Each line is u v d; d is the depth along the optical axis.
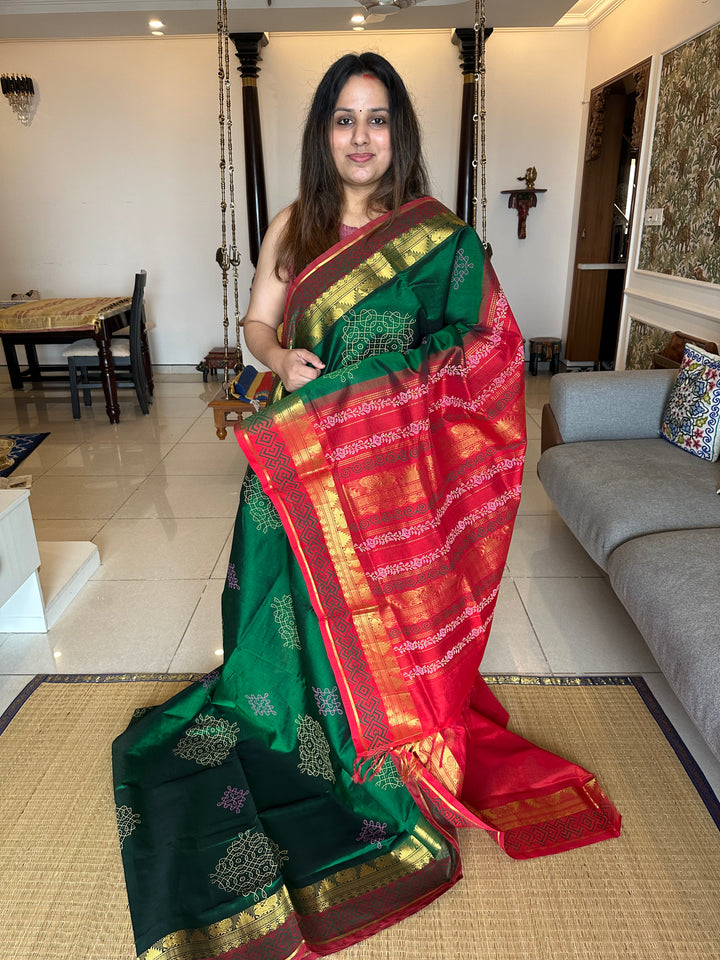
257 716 1.71
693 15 3.67
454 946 1.29
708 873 1.42
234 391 3.77
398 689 1.40
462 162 5.46
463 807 1.45
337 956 1.27
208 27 4.87
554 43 5.45
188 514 3.24
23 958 1.27
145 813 1.54
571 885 1.40
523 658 2.13
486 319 1.40
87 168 5.89
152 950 1.26
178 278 6.14
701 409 2.54
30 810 1.59
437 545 1.39
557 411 2.83
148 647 2.22
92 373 5.96
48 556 2.67
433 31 5.43
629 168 5.44
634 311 4.62
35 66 5.65
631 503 2.16
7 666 2.14
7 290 6.21
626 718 1.87
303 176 1.41
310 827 1.51
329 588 1.39
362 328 1.36
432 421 1.37
